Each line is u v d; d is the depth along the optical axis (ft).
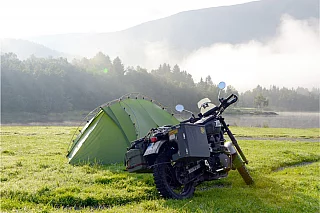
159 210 21.79
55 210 22.18
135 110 45.19
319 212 22.68
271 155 47.09
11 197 24.84
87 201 24.34
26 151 50.80
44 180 30.19
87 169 35.88
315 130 124.16
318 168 39.47
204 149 25.27
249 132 103.35
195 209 22.08
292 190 28.32
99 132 42.45
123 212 21.40
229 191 27.25
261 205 23.38
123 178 31.63
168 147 25.88
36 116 328.70
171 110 53.11
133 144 26.66
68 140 68.49
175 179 25.55
